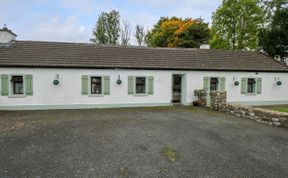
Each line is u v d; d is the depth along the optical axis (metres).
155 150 6.85
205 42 36.69
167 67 17.20
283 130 9.50
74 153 6.52
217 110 15.03
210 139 8.08
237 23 31.22
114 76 16.55
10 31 17.61
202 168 5.58
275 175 5.25
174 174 5.23
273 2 27.78
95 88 16.53
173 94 18.38
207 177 5.10
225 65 18.58
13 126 9.98
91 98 16.28
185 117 12.45
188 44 36.06
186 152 6.71
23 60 15.24
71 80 15.87
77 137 8.16
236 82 18.36
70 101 15.93
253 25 30.16
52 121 11.17
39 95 15.45
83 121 11.17
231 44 32.22
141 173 5.26
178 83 18.47
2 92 14.95
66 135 8.42
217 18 32.34
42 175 5.11
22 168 5.47
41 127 9.78
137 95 17.05
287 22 22.62
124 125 10.24
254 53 21.78
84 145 7.24
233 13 30.89
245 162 6.00
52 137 8.14
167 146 7.25
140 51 19.22
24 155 6.32
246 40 30.94
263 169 5.57
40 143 7.42
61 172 5.27
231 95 18.47
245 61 19.77
